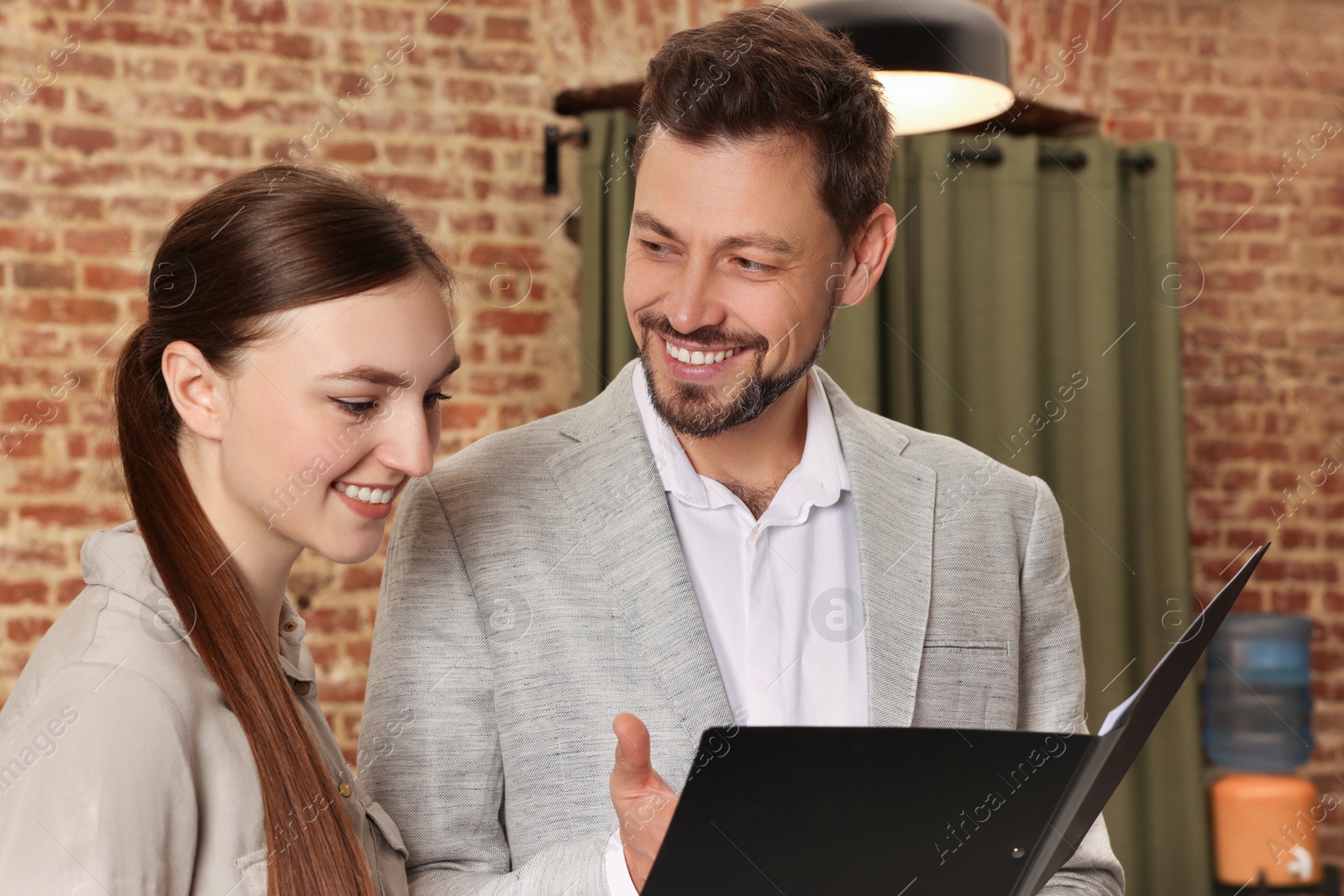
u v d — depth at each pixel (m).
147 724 0.74
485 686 1.08
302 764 0.84
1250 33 3.08
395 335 0.85
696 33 1.04
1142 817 2.90
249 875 0.79
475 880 1.00
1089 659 2.92
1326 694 3.07
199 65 2.62
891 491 1.17
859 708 1.11
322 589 2.66
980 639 1.14
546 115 2.79
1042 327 2.97
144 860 0.72
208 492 0.87
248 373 0.84
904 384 2.89
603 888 0.87
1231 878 2.85
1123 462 2.97
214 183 2.62
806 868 0.76
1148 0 3.03
